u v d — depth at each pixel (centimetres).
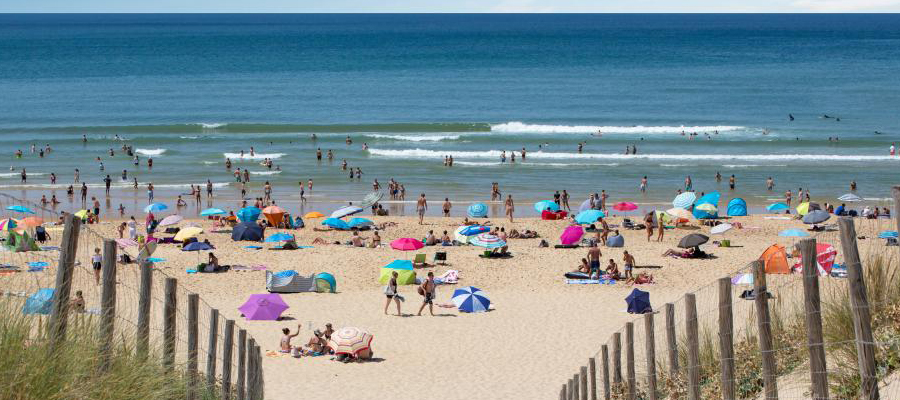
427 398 2947
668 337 1738
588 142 12000
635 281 4697
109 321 1333
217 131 13238
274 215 6550
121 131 13100
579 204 8250
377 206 7662
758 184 9188
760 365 1670
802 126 13312
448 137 12325
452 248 5706
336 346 3388
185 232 5581
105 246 1354
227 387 1684
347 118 14575
